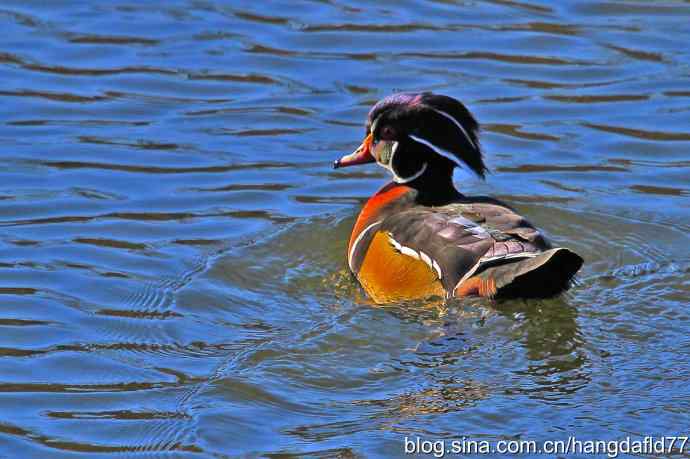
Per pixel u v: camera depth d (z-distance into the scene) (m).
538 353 12.45
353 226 16.17
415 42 21.33
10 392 12.12
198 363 12.62
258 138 18.61
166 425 11.47
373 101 19.48
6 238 15.65
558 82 20.03
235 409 11.60
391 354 12.59
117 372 12.49
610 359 12.31
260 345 12.86
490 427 11.09
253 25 21.98
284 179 17.52
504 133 18.64
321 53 21.03
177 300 14.05
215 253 15.32
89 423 11.57
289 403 11.67
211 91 19.92
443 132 15.17
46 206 16.56
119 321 13.60
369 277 14.46
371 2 22.81
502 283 13.03
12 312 13.78
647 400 11.45
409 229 14.20
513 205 16.67
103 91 19.84
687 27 21.59
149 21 22.05
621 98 19.55
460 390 11.80
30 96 19.62
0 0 22.67
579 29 21.69
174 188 17.17
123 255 15.25
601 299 13.73
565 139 18.50
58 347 13.03
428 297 13.73
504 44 21.23
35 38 21.33
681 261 14.95
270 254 15.34
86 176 17.44
